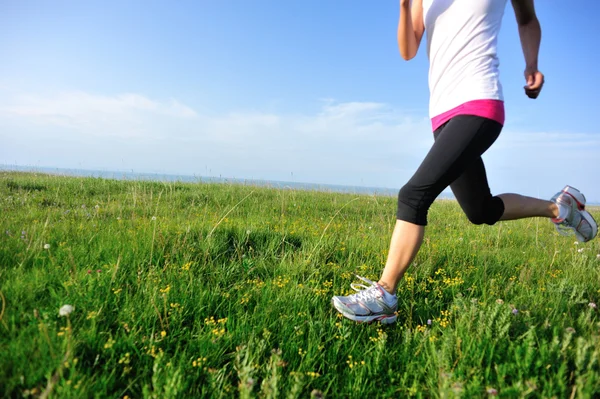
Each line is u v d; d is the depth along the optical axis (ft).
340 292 9.91
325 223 18.94
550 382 5.73
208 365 6.49
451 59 7.97
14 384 5.37
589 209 37.78
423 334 7.70
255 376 6.38
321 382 6.46
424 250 13.38
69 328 6.26
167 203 23.11
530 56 8.67
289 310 8.37
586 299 9.67
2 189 24.91
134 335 6.83
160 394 5.49
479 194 8.72
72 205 21.33
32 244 10.78
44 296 8.01
